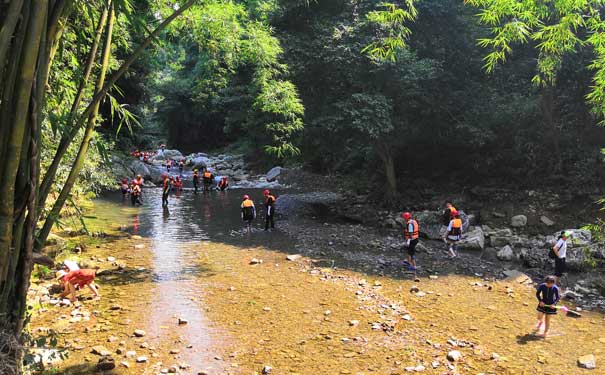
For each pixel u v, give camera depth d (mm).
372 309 10195
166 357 7613
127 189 27125
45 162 11555
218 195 29359
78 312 9453
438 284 12289
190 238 17375
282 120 16828
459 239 15531
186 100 51750
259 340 8414
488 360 7793
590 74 18938
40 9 3471
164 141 58594
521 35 7465
